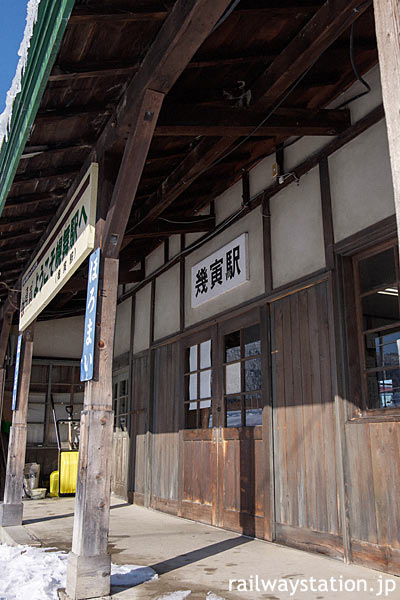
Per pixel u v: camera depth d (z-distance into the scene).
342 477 3.68
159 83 2.85
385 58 1.18
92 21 2.64
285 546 4.23
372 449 3.51
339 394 3.81
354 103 4.01
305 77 3.97
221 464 5.34
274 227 4.86
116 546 4.34
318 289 4.23
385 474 3.39
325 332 4.09
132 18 2.66
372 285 3.82
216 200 6.02
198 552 4.07
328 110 3.99
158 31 2.83
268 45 3.61
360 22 3.48
